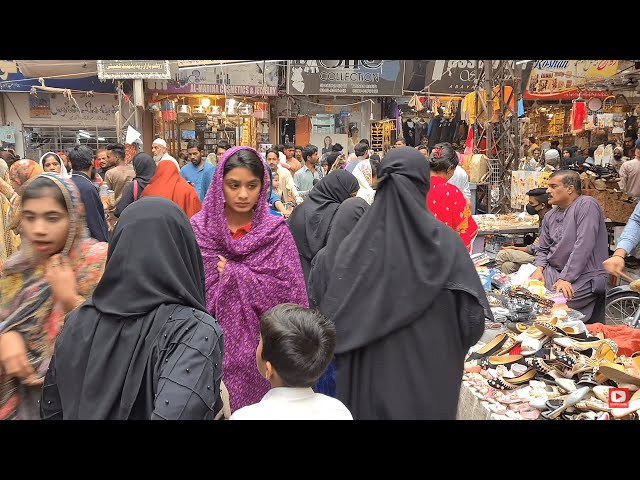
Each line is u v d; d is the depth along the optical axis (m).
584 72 11.66
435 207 4.54
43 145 12.85
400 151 2.10
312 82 13.32
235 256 2.65
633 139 11.71
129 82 12.40
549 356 2.94
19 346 1.80
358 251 2.08
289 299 2.69
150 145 13.19
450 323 2.00
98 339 1.56
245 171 2.60
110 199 7.18
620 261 3.68
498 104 8.19
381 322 1.97
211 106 13.00
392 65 13.40
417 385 1.96
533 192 6.20
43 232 1.86
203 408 1.50
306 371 1.61
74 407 1.55
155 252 1.59
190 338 1.55
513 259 5.27
